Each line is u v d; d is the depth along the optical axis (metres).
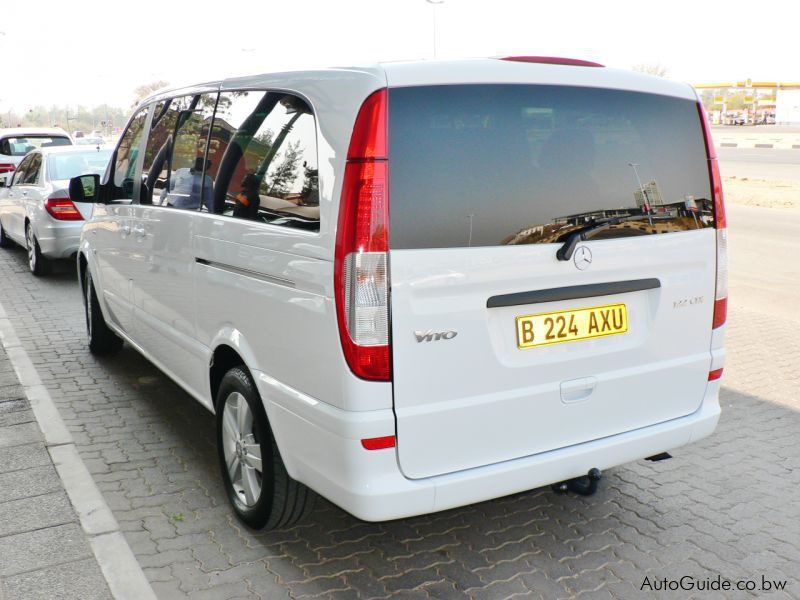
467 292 2.50
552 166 2.66
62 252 8.70
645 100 2.91
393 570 2.98
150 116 4.35
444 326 2.47
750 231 12.66
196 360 3.57
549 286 2.66
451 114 2.48
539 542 3.20
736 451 4.12
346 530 3.29
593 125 2.76
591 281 2.75
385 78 2.40
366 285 2.36
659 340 2.99
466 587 2.87
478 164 2.51
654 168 2.92
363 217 2.36
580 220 2.71
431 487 2.50
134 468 3.87
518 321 2.63
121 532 3.18
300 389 2.66
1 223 11.63
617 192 2.81
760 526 3.33
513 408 2.64
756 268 9.51
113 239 4.73
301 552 3.10
